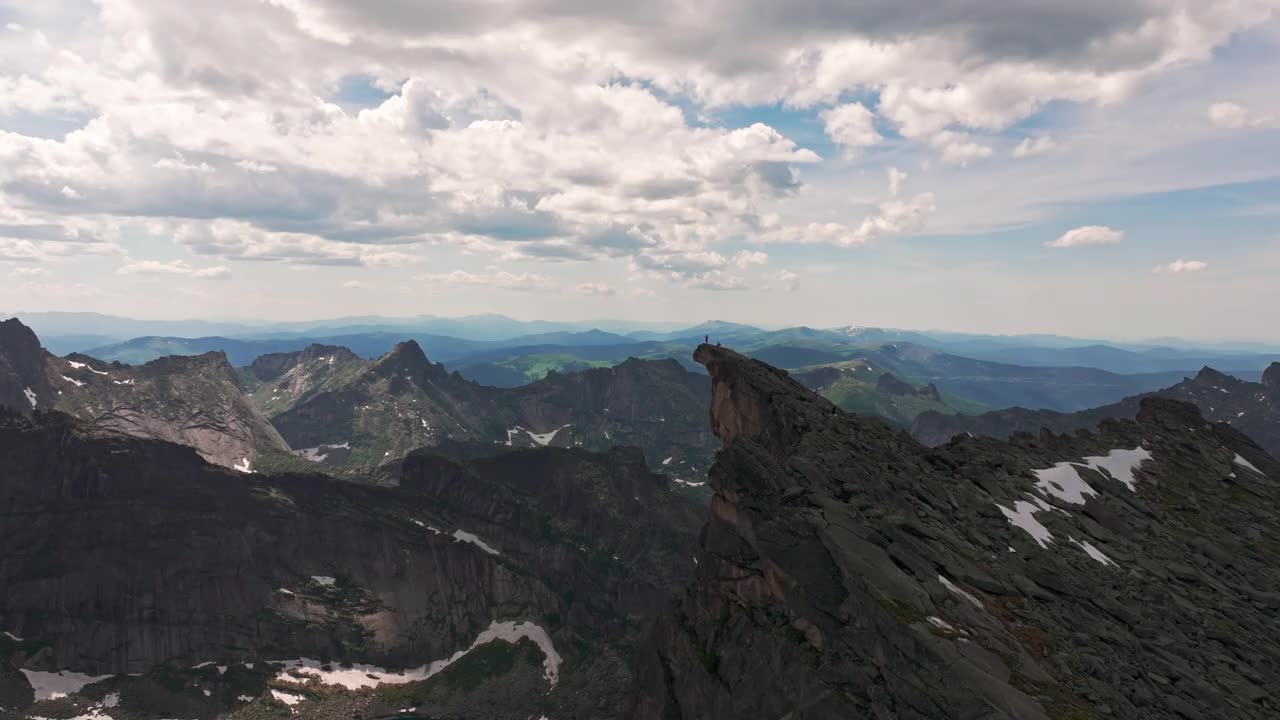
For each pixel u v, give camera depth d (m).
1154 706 50.91
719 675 62.75
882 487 71.00
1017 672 49.34
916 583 56.38
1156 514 88.69
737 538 68.31
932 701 46.31
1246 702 54.91
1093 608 62.62
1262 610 71.94
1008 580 62.12
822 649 54.72
